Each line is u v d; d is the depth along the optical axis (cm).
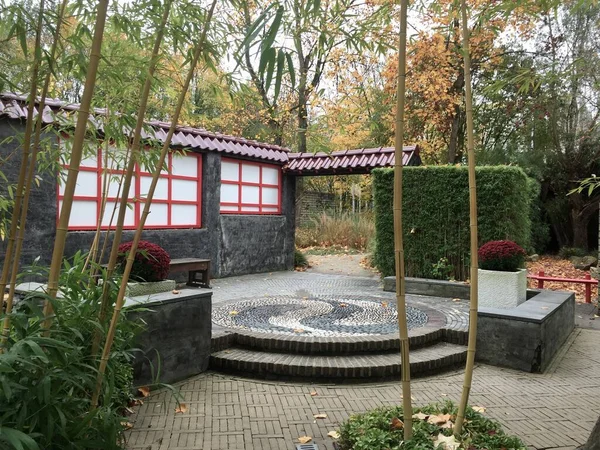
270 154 1002
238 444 283
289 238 1077
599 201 1214
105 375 223
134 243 226
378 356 433
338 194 1866
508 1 253
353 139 1452
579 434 302
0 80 199
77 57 205
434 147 1498
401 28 208
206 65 255
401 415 268
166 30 237
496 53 1284
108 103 291
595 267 1076
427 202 798
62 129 312
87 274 261
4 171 557
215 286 816
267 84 163
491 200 746
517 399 366
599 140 1174
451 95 1255
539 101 1190
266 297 695
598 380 414
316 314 570
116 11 236
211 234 888
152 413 327
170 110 340
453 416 264
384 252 832
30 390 169
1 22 203
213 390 375
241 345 455
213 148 870
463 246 770
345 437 259
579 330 604
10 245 209
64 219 190
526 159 1274
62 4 210
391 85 1141
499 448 228
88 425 198
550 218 1320
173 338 388
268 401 354
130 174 230
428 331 481
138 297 383
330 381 397
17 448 141
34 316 198
